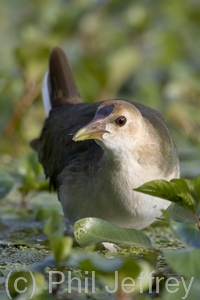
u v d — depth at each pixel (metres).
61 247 7.97
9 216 11.81
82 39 18.05
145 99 16.91
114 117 9.59
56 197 12.84
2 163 14.70
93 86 16.47
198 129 16.03
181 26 19.33
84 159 10.19
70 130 10.95
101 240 8.64
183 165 14.18
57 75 12.60
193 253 7.87
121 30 18.64
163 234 11.05
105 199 9.84
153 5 19.61
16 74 16.28
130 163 9.67
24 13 21.78
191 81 17.25
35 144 12.57
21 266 9.28
